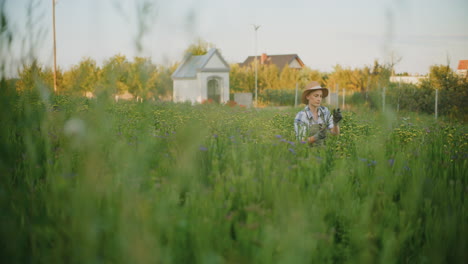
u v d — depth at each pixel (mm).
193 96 33688
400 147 4426
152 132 3750
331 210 2561
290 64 83250
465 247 2150
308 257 1752
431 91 18891
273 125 6398
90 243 1620
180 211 2213
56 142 2973
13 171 2596
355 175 3396
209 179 2961
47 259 1745
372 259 2008
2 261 1805
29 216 2160
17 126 2848
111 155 2285
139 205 1781
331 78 41906
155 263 1527
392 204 2627
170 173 2678
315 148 4098
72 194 1877
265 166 3012
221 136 4410
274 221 2164
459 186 2939
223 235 2121
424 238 2523
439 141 5188
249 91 45062
